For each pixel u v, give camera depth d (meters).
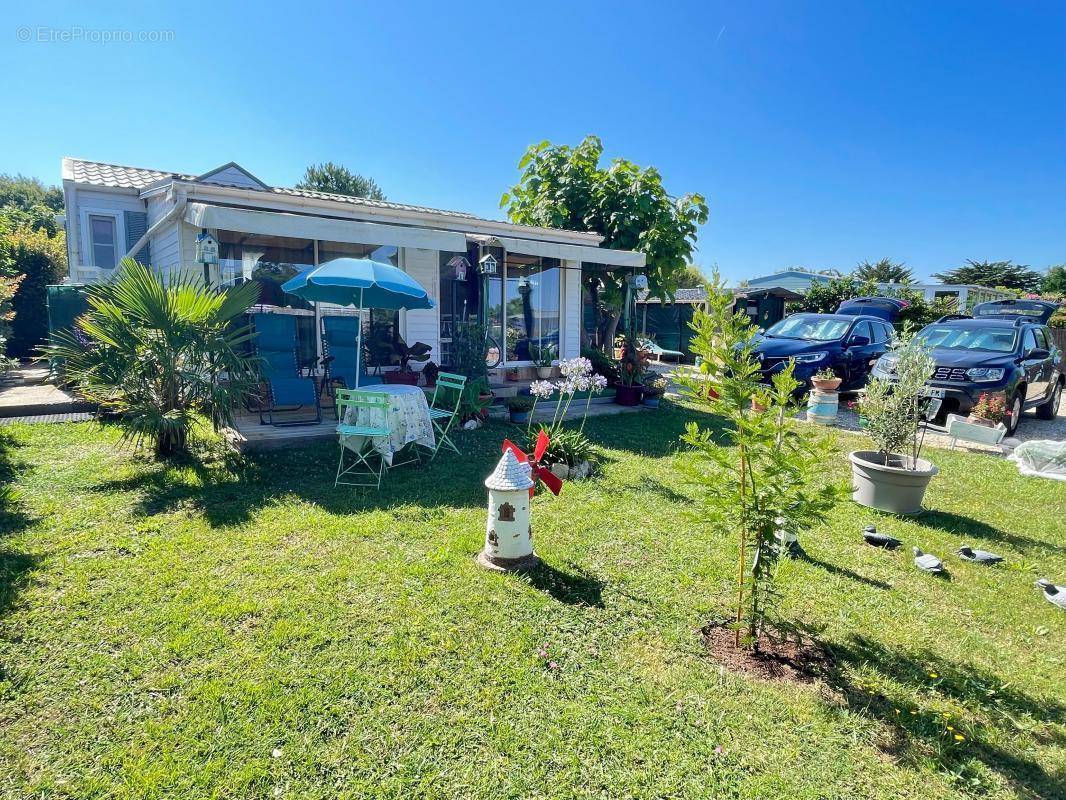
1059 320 21.59
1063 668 3.06
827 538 4.71
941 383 8.98
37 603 3.22
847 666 2.98
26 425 7.14
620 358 11.90
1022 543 4.72
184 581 3.53
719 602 3.57
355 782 2.14
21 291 15.35
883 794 2.19
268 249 8.94
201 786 2.10
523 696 2.63
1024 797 2.20
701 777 2.24
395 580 3.63
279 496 5.13
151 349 5.65
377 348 9.79
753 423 2.86
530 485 3.86
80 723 2.38
